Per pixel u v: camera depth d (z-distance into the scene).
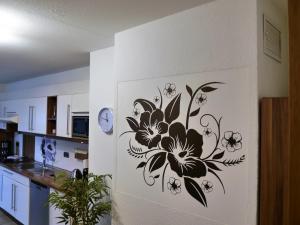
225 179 1.37
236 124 1.34
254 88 1.29
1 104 4.96
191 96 1.54
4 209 4.05
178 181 1.58
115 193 1.98
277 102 1.23
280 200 1.19
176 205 1.58
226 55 1.40
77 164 3.49
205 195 1.45
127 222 1.87
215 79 1.44
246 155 1.30
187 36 1.58
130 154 1.88
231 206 1.35
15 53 2.62
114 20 1.78
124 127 1.94
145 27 1.83
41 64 3.12
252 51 1.31
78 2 1.52
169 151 1.63
